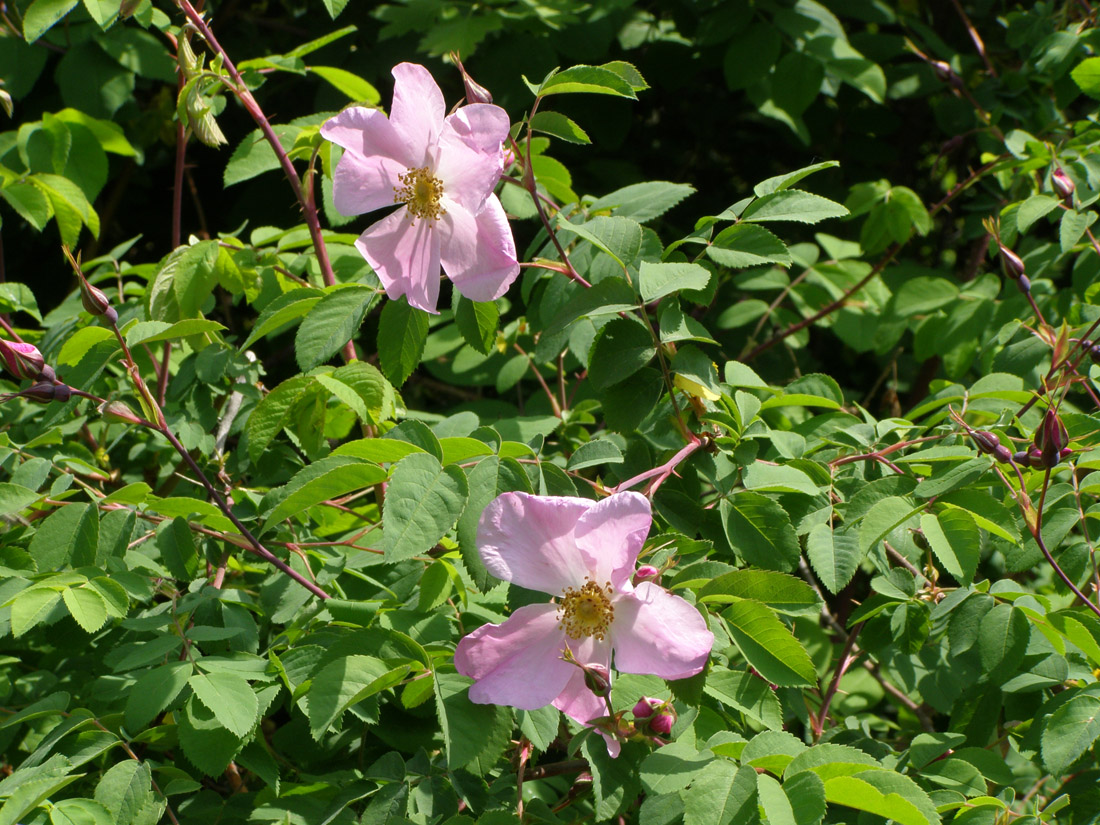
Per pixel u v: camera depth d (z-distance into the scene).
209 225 1.69
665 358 0.93
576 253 0.95
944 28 1.67
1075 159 1.06
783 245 0.92
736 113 1.66
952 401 0.98
